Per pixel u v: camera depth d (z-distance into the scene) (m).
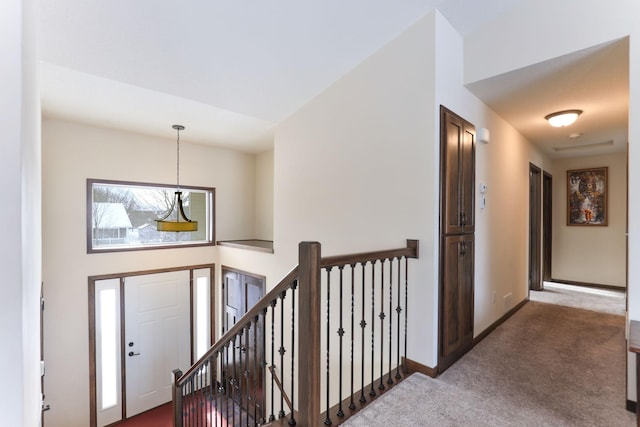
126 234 4.27
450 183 2.50
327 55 2.74
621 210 5.01
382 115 2.70
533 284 4.98
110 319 4.02
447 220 2.46
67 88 2.87
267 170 5.37
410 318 2.45
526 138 4.24
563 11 2.22
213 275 5.02
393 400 2.00
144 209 4.43
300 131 3.50
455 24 2.55
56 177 3.66
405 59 2.54
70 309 3.73
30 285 1.02
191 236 4.90
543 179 5.35
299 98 3.34
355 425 1.76
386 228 2.66
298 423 1.65
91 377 3.83
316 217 3.33
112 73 2.62
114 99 3.12
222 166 5.16
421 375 2.32
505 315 3.55
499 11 2.48
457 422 1.77
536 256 4.97
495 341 2.95
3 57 0.63
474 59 2.65
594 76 2.53
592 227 5.27
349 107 2.98
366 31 2.52
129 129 4.11
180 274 4.66
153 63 2.56
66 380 3.68
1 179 0.63
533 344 2.87
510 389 2.11
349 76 2.98
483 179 3.08
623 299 4.42
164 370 4.45
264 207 5.41
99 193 4.05
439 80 2.40
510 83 2.67
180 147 4.70
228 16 2.22
